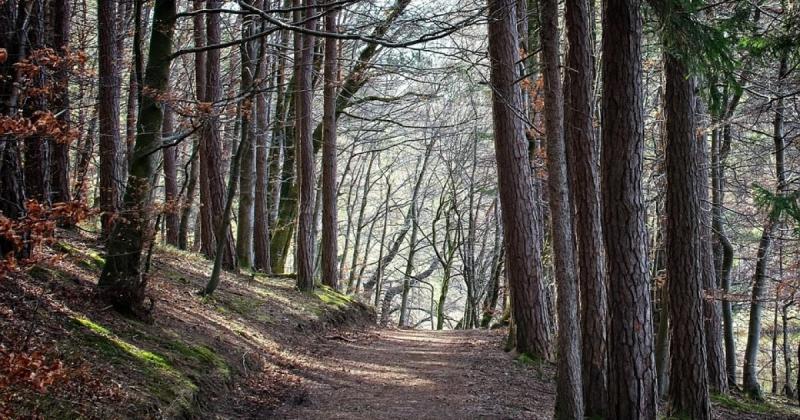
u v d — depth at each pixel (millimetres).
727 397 14711
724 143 16078
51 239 4402
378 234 47406
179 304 11594
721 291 14570
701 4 8289
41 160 9133
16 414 5160
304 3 18453
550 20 7922
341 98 24359
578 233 9453
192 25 19984
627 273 8250
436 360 13867
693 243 10836
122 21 14922
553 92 7938
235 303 13898
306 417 8781
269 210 25844
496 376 12227
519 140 13383
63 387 5969
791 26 9797
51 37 10312
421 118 30250
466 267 31828
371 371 12328
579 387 7988
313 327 15688
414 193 33781
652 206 18172
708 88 9328
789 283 15062
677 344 10891
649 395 8305
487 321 27906
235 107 13055
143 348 8227
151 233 9211
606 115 8289
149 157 9086
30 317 6977
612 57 8180
